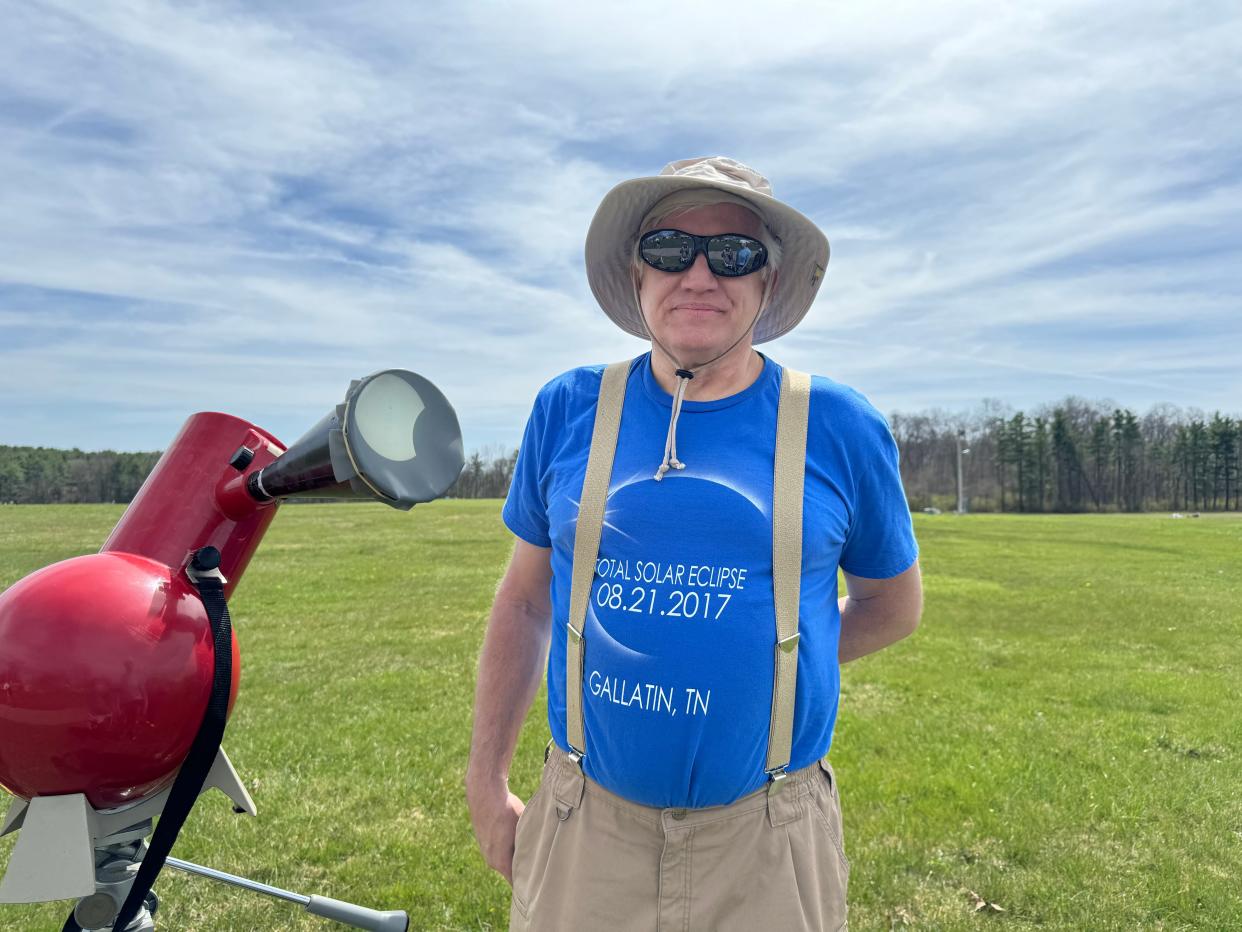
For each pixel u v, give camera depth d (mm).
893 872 3891
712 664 1460
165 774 1401
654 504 1532
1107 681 7641
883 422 1694
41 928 3365
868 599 1896
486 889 3732
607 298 2031
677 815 1499
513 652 1908
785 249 1838
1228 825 4426
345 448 1280
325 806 4574
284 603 11922
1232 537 27953
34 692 1231
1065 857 4043
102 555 1426
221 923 3365
